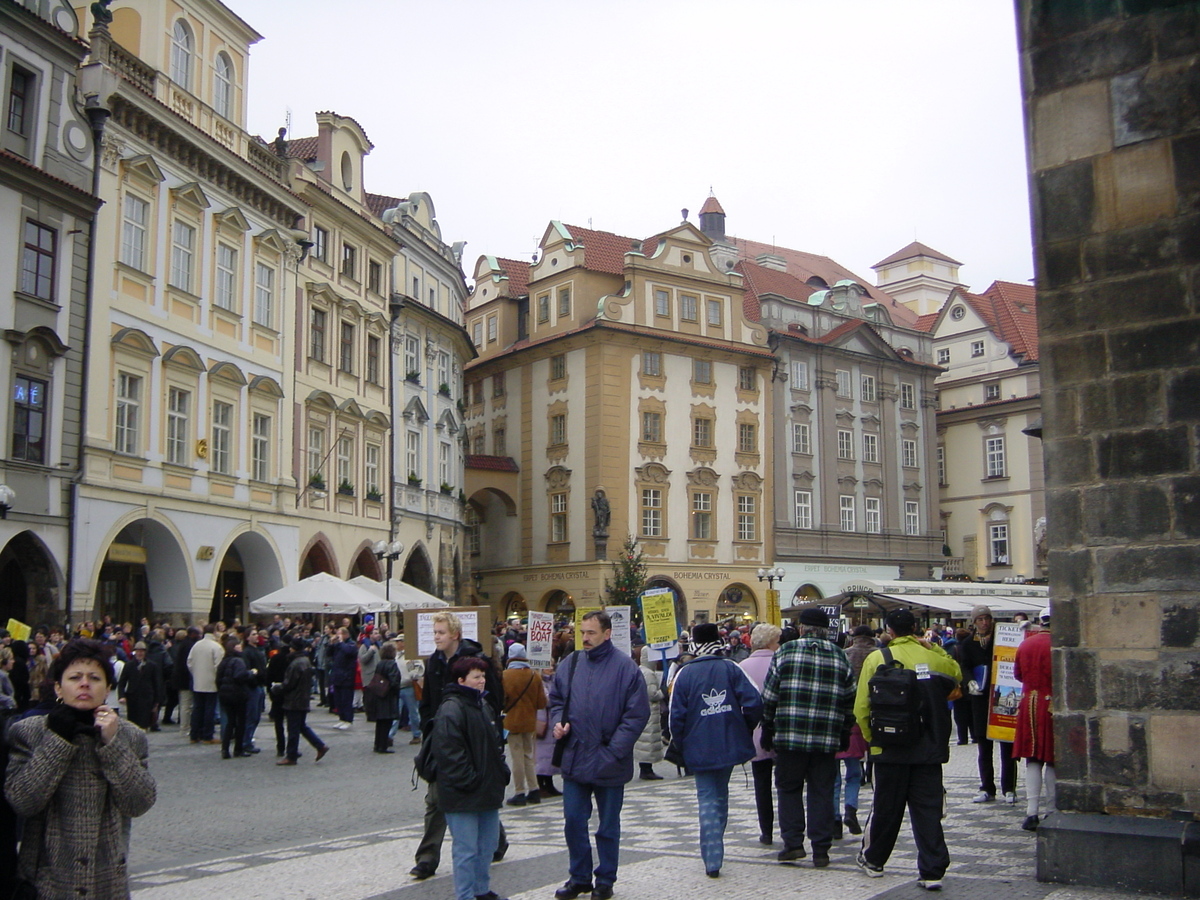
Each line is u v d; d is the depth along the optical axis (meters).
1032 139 10.64
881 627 45.81
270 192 36.91
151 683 24.06
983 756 14.48
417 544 47.88
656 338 59.03
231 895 9.43
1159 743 9.48
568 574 58.09
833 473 65.81
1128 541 9.82
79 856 5.47
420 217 50.81
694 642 10.13
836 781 12.21
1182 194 9.90
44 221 27.66
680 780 18.61
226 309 34.91
